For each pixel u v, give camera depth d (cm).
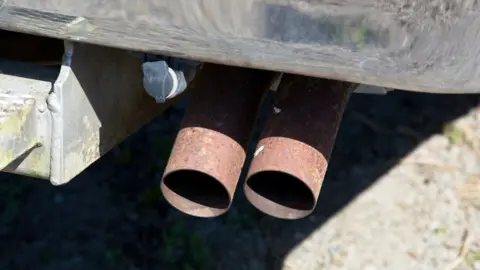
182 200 107
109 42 104
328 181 213
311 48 105
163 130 227
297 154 105
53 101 106
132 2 108
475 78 111
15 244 196
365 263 195
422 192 212
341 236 200
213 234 200
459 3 107
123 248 197
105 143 117
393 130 229
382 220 204
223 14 106
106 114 116
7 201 206
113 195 210
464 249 199
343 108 112
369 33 105
